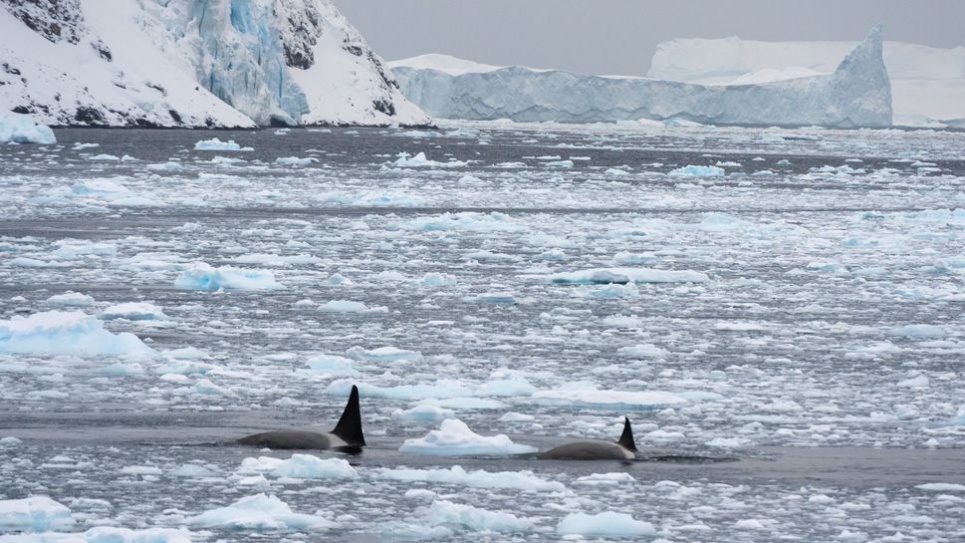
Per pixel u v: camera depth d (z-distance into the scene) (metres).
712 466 46.75
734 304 88.81
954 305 90.56
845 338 76.06
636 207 180.75
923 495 43.22
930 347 73.62
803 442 50.81
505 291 92.62
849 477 45.44
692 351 71.06
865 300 92.44
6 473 43.69
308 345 70.12
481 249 121.25
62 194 167.50
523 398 57.94
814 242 134.75
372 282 95.94
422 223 141.62
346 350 68.88
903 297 94.12
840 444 50.56
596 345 72.06
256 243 121.06
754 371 65.44
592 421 53.81
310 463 44.28
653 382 62.31
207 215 149.25
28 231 125.06
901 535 38.44
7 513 38.03
